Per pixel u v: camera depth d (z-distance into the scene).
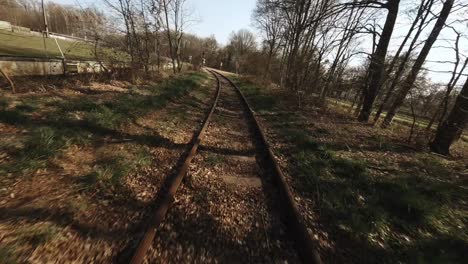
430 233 3.20
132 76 11.53
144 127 5.91
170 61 23.41
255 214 3.22
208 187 3.72
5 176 3.16
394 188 4.14
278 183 4.02
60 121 5.00
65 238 2.40
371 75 9.99
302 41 16.69
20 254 2.15
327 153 5.47
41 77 8.70
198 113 8.40
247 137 6.45
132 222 2.76
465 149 8.11
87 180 3.38
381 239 3.01
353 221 3.20
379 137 7.35
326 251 2.74
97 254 2.28
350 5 9.43
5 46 19.39
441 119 7.04
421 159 5.86
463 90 6.25
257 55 34.28
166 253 2.39
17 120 4.74
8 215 2.57
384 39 9.52
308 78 13.52
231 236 2.77
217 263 2.39
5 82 7.33
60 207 2.80
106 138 4.91
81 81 9.27
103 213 2.83
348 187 4.07
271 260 2.51
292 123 8.31
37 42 27.27
